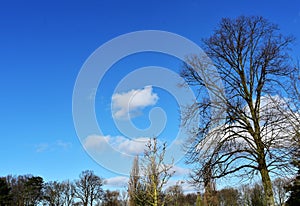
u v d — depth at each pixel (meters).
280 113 16.16
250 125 17.91
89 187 65.88
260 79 18.31
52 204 69.50
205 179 18.00
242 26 19.44
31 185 75.00
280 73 17.89
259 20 19.31
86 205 64.00
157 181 22.14
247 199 49.44
